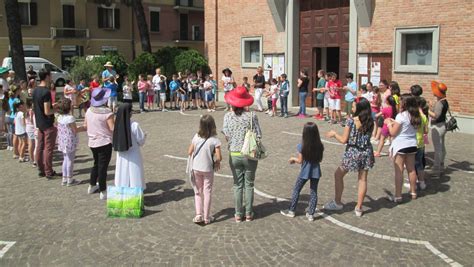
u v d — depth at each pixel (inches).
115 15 1765.5
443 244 254.7
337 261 234.1
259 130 281.6
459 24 591.5
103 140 328.5
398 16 654.5
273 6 823.1
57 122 380.5
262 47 876.6
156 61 1018.7
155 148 504.1
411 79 648.4
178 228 278.2
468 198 330.6
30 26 1606.8
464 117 593.9
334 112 650.2
